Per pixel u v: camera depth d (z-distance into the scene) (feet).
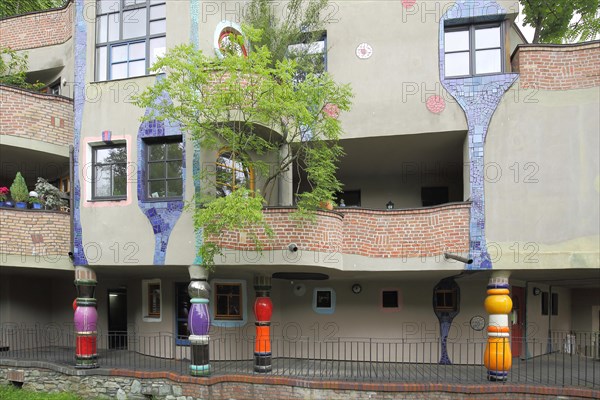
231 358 42.16
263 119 30.58
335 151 34.17
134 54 37.91
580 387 30.19
